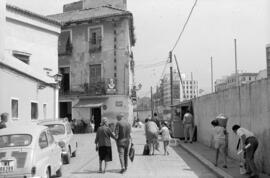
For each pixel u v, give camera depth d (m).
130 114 47.31
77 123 42.22
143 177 12.48
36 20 29.27
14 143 10.12
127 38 44.41
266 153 11.70
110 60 44.78
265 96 11.80
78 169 14.66
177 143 24.81
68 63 46.50
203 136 23.52
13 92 20.39
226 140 13.75
